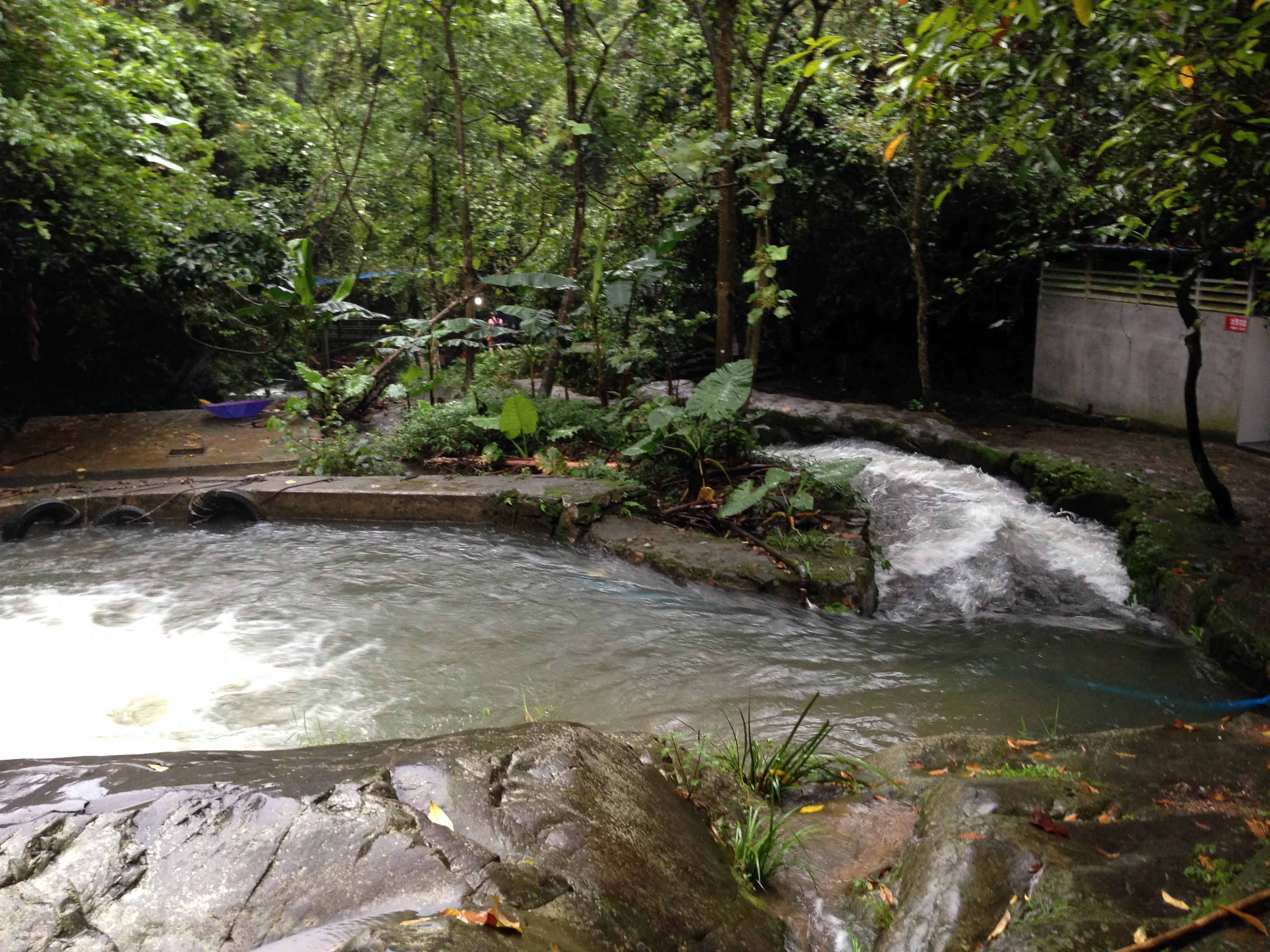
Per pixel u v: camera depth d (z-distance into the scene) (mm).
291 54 13914
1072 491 10016
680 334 14406
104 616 7379
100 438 12227
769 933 2963
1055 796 3732
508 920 2352
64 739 5316
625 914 2623
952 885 3000
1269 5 4062
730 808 3969
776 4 13547
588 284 13258
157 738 5355
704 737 5281
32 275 13484
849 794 4422
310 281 12414
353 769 3070
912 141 11695
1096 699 6250
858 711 5980
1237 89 5270
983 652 7094
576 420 11711
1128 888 2863
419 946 2070
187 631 7094
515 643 6953
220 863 2555
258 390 18094
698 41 14570
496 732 3570
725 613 7664
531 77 14570
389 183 16141
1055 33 4770
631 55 15758
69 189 11977
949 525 9695
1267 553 7871
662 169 14172
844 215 15117
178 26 16250
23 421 14039
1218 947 2416
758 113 11430
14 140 9422
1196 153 5434
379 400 14344
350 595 7926
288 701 5906
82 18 10961
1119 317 12969
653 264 11945
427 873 2549
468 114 14625
